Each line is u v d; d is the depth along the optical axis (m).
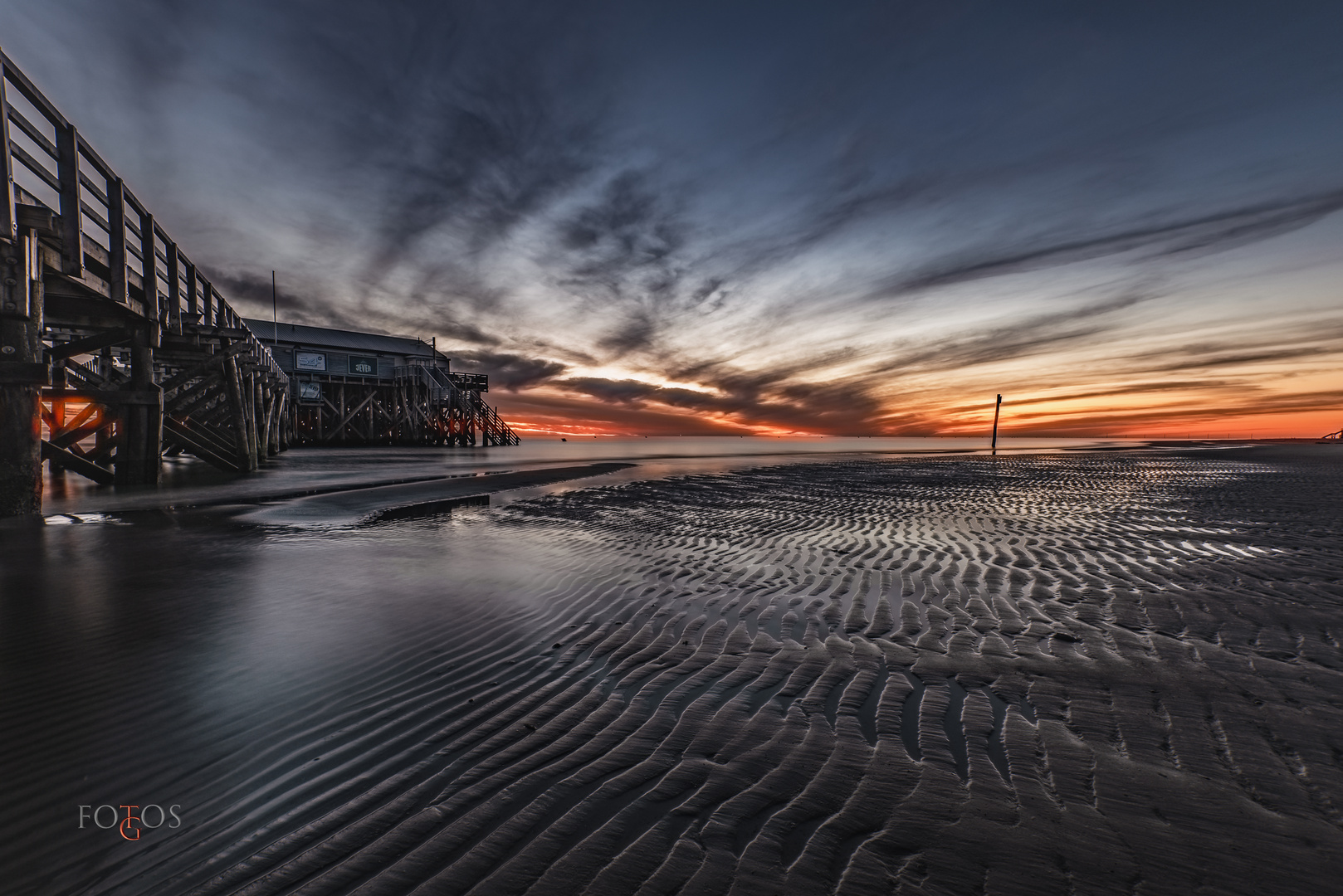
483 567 6.51
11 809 2.21
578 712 3.18
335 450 39.28
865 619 4.90
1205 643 4.32
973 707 3.27
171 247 13.75
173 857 2.00
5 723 2.86
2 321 8.19
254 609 4.81
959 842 2.12
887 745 2.84
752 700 3.35
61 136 8.98
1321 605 5.27
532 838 2.13
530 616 4.86
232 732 2.85
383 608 4.93
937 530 9.16
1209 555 7.32
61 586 5.39
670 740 2.88
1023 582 6.13
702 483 17.53
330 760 2.64
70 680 3.36
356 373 49.34
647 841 2.11
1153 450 43.84
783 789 2.46
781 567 6.74
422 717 3.08
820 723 3.07
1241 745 2.84
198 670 3.56
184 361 17.02
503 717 3.11
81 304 11.67
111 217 10.65
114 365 20.69
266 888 1.87
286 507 11.07
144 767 2.52
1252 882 1.92
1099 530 9.10
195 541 7.66
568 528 9.34
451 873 1.94
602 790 2.44
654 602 5.31
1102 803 2.36
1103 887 1.90
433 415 52.34
